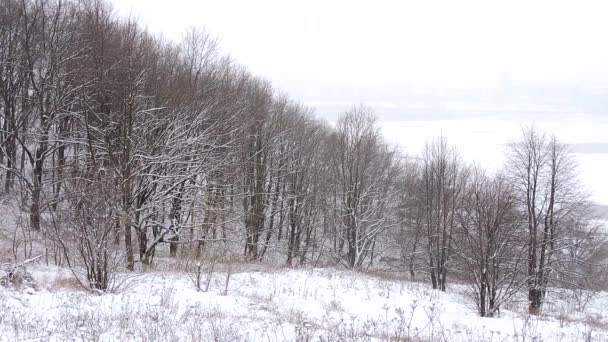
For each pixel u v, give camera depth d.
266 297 15.55
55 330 8.16
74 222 13.20
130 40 25.58
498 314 18.62
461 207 30.02
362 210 46.09
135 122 23.33
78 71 24.97
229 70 36.66
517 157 31.34
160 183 24.66
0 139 27.94
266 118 37.59
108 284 13.29
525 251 24.78
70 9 26.77
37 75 27.92
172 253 29.05
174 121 24.41
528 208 30.06
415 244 45.78
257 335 8.87
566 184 30.61
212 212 28.48
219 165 27.58
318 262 44.38
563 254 30.62
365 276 25.77
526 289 26.08
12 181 27.53
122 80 22.75
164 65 29.25
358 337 9.57
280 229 43.66
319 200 45.53
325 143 47.41
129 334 8.27
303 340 8.41
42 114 24.92
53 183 24.11
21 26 26.34
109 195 14.59
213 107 28.91
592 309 31.84
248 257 30.64
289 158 41.34
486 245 18.98
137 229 22.44
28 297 11.38
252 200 37.00
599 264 31.70
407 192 49.59
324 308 15.33
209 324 9.52
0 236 21.23
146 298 12.31
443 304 19.34
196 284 15.48
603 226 31.92
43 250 19.77
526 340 11.97
